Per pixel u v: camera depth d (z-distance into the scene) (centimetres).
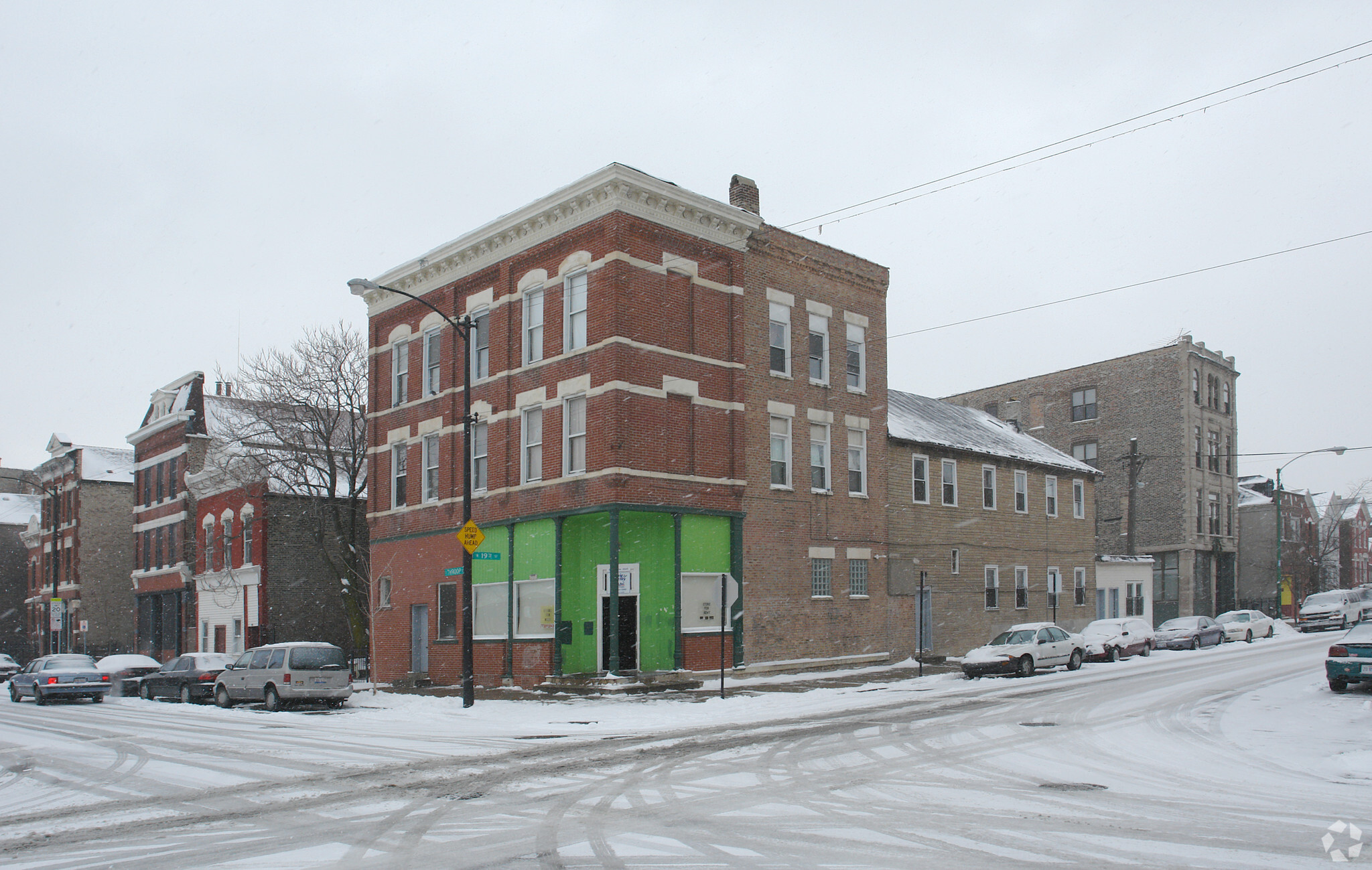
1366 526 9394
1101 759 1374
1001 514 3962
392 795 1189
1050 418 6278
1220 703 2000
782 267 3100
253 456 3962
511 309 2969
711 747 1531
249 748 1672
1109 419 5994
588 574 2755
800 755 1434
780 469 3044
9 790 1342
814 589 3111
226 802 1178
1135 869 808
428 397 3278
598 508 2600
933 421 4016
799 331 3141
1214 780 1221
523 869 832
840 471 3234
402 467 3441
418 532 3269
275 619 4188
